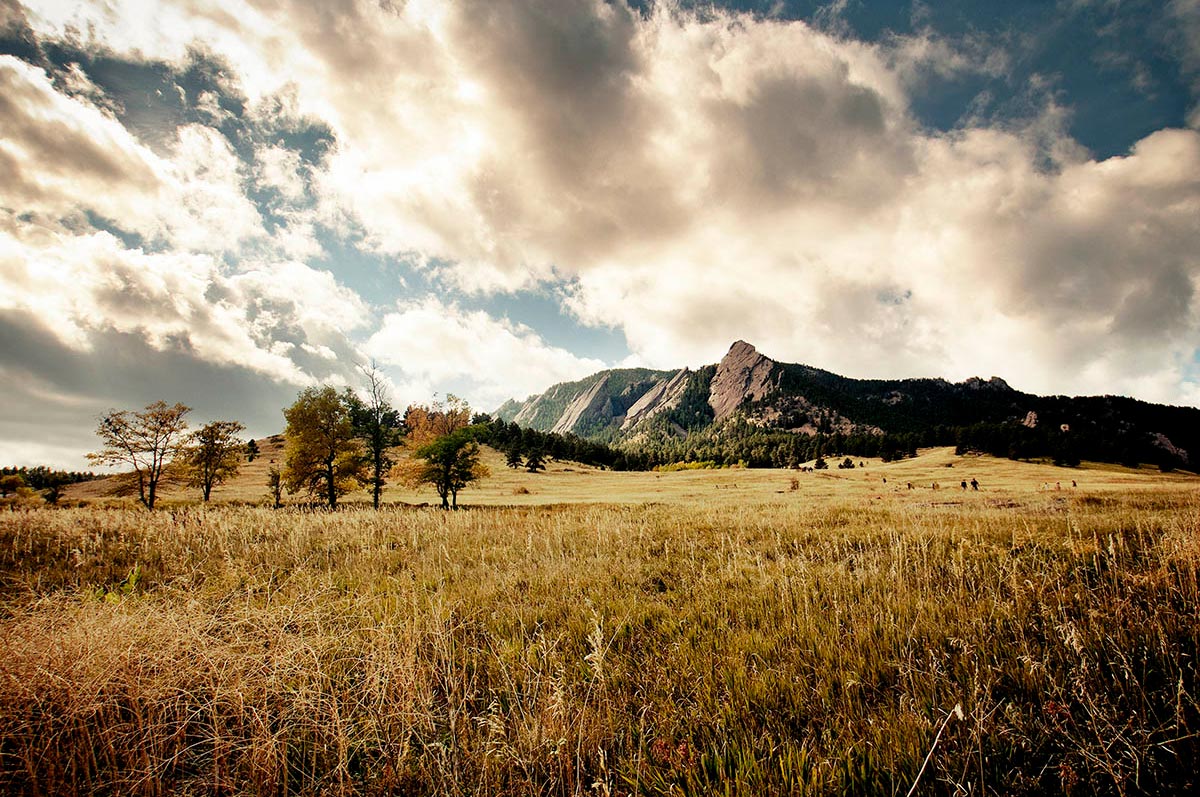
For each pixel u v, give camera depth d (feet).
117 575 27.35
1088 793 7.88
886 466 378.73
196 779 9.24
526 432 410.31
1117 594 15.17
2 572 26.91
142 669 11.13
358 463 112.37
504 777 9.32
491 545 34.53
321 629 13.91
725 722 10.50
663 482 267.18
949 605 15.92
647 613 18.06
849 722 9.89
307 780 9.60
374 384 118.01
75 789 8.71
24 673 10.36
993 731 9.03
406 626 15.02
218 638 12.39
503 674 12.34
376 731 10.22
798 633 14.74
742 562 24.84
